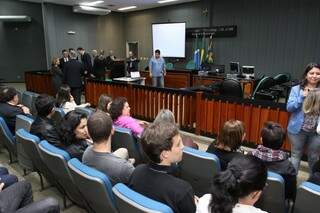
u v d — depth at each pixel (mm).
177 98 4473
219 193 1055
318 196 1364
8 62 11391
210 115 4129
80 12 11266
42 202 1521
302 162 3334
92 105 6156
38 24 11281
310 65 2529
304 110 2529
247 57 8914
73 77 6297
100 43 12484
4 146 3377
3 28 11102
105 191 1413
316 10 7301
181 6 10547
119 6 11258
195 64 9492
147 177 1321
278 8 8008
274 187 1610
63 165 1828
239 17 8922
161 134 1318
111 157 1704
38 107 2594
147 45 12250
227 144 1980
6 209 1606
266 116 3547
